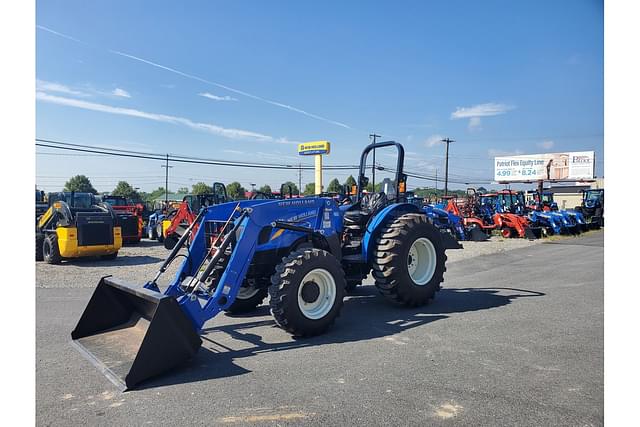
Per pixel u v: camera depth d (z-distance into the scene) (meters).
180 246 5.45
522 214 22.11
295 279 5.00
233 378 3.96
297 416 3.25
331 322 5.28
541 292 7.66
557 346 4.73
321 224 5.96
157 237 21.36
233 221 5.49
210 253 5.15
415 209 7.32
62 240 12.12
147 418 3.25
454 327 5.52
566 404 3.38
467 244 17.62
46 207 17.69
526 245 17.09
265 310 6.61
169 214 17.70
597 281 8.66
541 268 10.74
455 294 7.61
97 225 12.57
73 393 3.67
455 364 4.25
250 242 5.04
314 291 5.23
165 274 10.50
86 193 15.56
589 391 3.60
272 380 3.91
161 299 3.98
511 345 4.79
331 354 4.59
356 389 3.71
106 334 4.70
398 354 4.56
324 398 3.54
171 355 3.99
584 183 47.84
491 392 3.61
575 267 10.74
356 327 5.60
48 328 5.70
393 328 5.53
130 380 3.72
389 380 3.88
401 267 6.28
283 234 5.66
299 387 3.75
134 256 14.34
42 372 4.13
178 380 3.92
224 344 4.95
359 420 3.19
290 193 7.90
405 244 6.34
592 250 15.06
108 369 3.94
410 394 3.60
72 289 8.54
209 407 3.41
